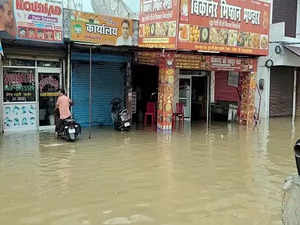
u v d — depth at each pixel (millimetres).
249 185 7059
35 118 12922
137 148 10344
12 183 6953
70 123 11211
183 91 16875
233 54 14609
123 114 13398
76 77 13812
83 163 8539
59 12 11648
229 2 13289
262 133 13547
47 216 5398
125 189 6688
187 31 12305
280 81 19469
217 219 5398
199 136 12609
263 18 14508
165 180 7289
